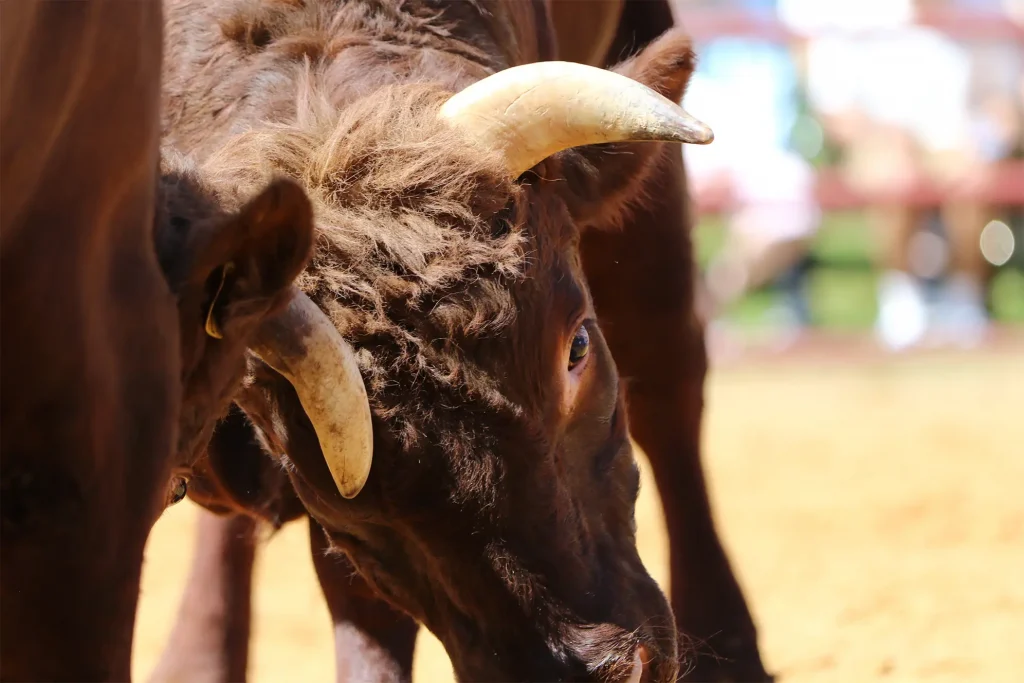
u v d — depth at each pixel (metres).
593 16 7.52
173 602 9.95
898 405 16.81
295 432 4.75
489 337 4.67
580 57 7.57
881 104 21.12
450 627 4.98
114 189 3.65
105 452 3.64
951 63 20.97
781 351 20.03
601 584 5.05
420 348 4.61
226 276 4.07
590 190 5.39
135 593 3.77
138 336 3.76
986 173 20.81
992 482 12.70
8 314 3.54
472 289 4.65
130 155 3.68
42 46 3.45
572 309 4.98
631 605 5.14
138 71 3.68
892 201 20.80
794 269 21.52
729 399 17.59
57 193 3.55
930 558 10.40
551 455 4.87
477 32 5.85
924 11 21.30
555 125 4.82
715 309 21.48
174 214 4.13
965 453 13.99
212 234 3.96
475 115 4.89
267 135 4.87
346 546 5.15
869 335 20.53
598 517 5.20
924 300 20.69
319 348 4.39
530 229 4.87
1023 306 21.34
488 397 4.67
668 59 5.32
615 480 5.30
